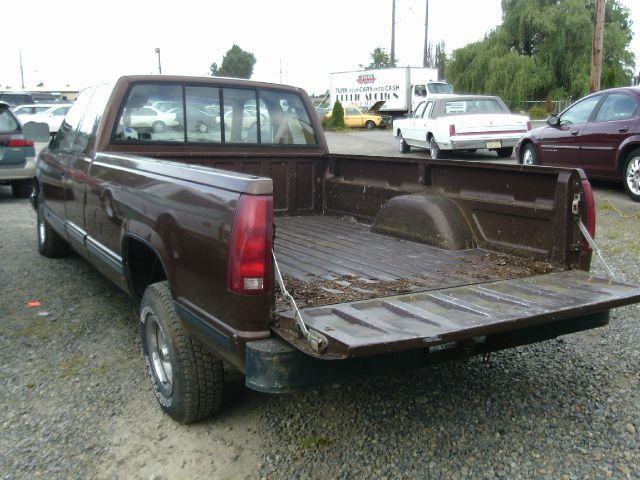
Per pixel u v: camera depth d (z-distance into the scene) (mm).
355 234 4977
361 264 3963
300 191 5914
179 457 3254
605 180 10922
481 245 4211
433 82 32781
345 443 3383
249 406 3783
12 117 11148
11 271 6559
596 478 3066
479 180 4207
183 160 5234
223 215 2896
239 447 3348
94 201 4625
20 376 4145
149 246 3607
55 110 26031
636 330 4898
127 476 3096
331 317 2854
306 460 3227
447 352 3051
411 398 3881
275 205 5809
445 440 3408
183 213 3223
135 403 3816
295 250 4395
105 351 4547
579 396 3887
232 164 5512
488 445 3357
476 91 40719
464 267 3811
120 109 4895
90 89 5609
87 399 3850
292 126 5824
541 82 38625
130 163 4070
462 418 3635
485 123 15539
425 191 4727
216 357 3414
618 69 37750
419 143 17828
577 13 38438
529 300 3104
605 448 3324
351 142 24484
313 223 5504
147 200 3646
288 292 3105
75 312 5340
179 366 3381
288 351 2688
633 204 9984
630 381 4074
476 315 2865
